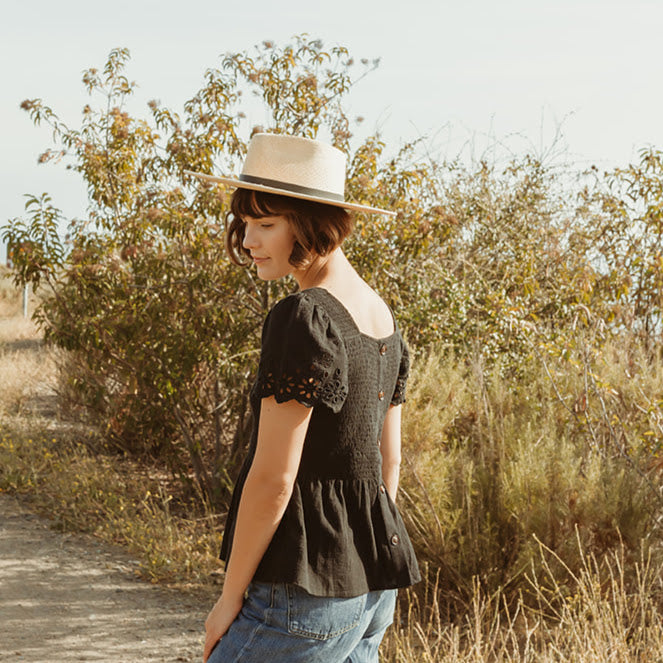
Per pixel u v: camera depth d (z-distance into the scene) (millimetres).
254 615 1741
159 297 5922
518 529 4172
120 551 5109
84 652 3807
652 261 6477
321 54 6168
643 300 6621
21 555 4941
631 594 3795
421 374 5012
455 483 4469
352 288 1859
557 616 3727
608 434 4848
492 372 5504
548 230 8094
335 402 1660
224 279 5781
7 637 3906
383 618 1922
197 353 5781
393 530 1839
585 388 4734
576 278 6754
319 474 1737
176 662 3762
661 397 5133
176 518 5660
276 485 1640
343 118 6184
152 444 6973
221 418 6762
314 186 1820
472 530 4270
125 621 4156
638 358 5668
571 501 4074
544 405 5035
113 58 6512
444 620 4055
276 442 1632
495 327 5965
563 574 3936
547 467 4277
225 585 1744
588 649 3086
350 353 1726
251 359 5812
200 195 5633
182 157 5816
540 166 8328
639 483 4258
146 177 6324
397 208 5934
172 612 4285
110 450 7395
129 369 6359
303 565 1688
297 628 1716
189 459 6855
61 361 8414
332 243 1832
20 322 15438
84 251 5891
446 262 7086
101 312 6160
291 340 1643
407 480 4297
